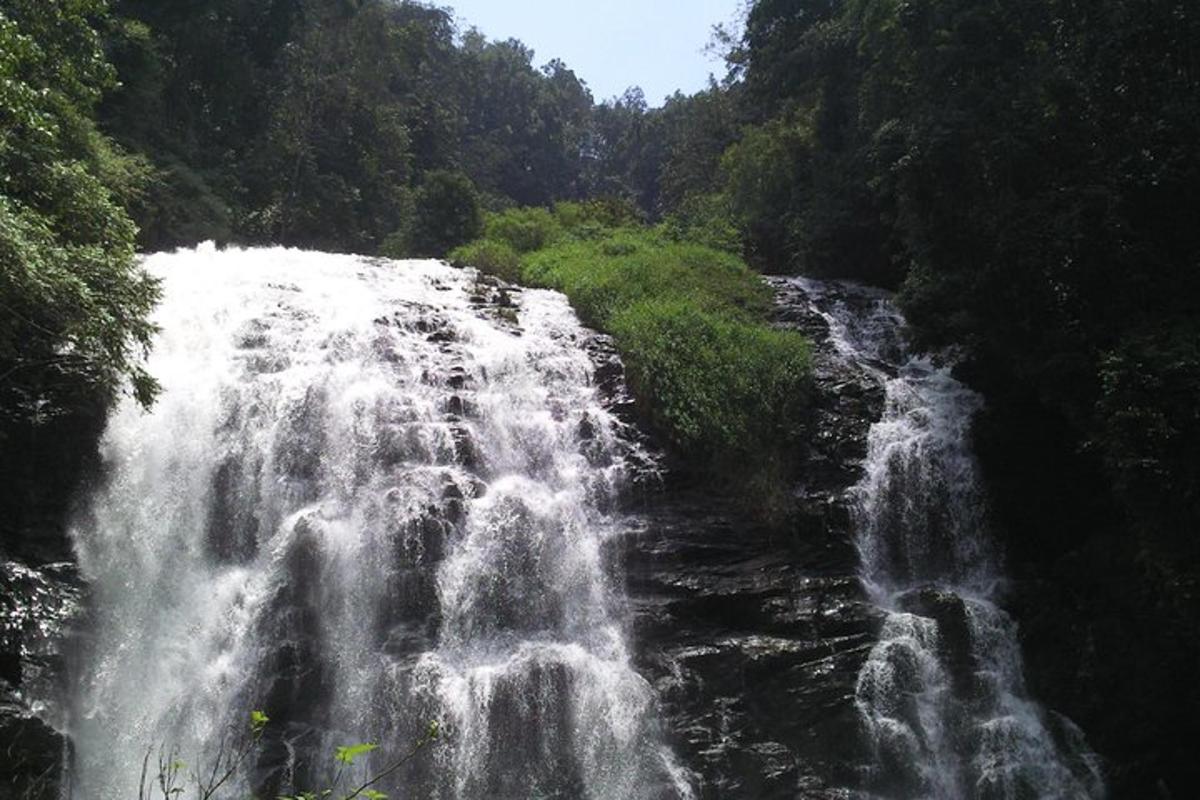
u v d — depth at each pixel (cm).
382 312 1903
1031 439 1822
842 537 1675
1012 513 1792
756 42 3353
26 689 1201
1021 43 1823
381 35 5119
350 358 1753
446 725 1299
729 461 1731
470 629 1455
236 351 1728
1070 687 1543
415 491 1536
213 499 1518
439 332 1884
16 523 1325
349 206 4469
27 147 1473
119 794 1227
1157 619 1487
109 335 1269
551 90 9038
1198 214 1591
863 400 1880
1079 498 1744
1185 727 1465
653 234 2972
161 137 3428
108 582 1373
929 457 1816
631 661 1459
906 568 1731
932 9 1923
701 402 1773
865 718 1434
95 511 1410
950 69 1853
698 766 1360
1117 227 1578
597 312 2111
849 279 2728
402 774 1289
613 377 1881
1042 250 1612
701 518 1659
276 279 2014
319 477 1585
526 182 7706
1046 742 1502
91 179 1528
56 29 1644
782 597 1552
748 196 3166
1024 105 1708
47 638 1249
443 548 1495
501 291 2227
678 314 1991
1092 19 1723
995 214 1695
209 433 1558
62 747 1152
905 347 2194
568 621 1521
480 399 1741
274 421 1605
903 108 2244
